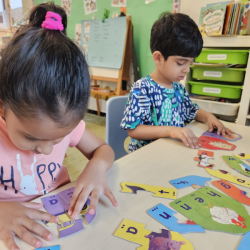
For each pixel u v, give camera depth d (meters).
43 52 0.35
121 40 2.41
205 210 0.42
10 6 2.36
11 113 0.36
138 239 0.34
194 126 0.96
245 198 0.46
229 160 0.63
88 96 0.40
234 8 1.26
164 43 0.89
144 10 2.31
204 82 1.49
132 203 0.43
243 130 0.92
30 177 0.56
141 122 0.97
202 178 0.53
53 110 0.35
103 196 0.45
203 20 1.36
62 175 0.67
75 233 0.35
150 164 0.59
